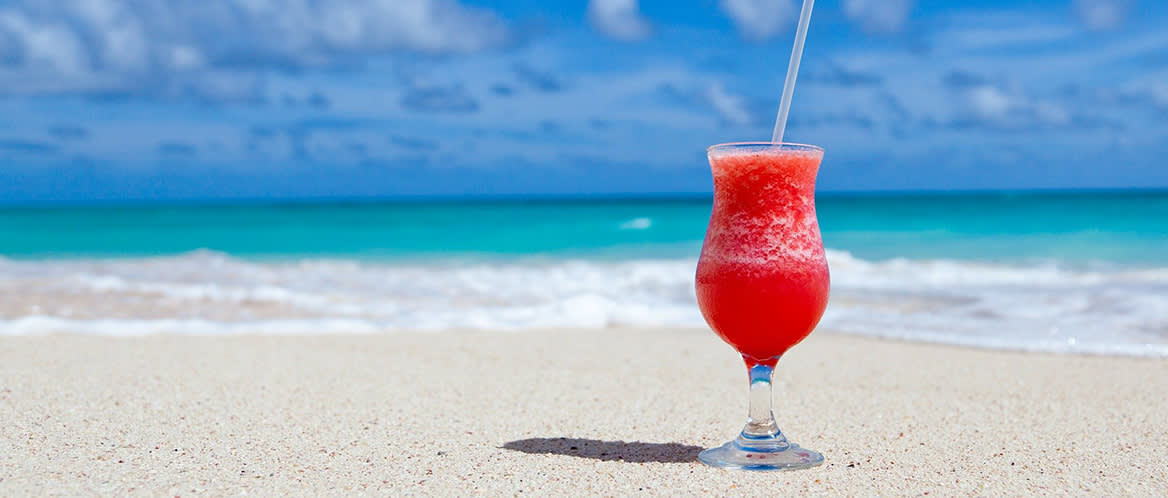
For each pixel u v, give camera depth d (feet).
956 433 3.51
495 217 18.31
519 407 3.90
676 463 3.13
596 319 6.95
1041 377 4.58
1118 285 8.39
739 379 4.54
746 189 2.96
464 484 2.93
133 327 6.35
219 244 14.28
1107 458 3.21
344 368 4.71
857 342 5.80
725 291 2.95
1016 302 7.19
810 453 3.17
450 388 4.25
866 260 11.58
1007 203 17.87
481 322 6.78
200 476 2.99
